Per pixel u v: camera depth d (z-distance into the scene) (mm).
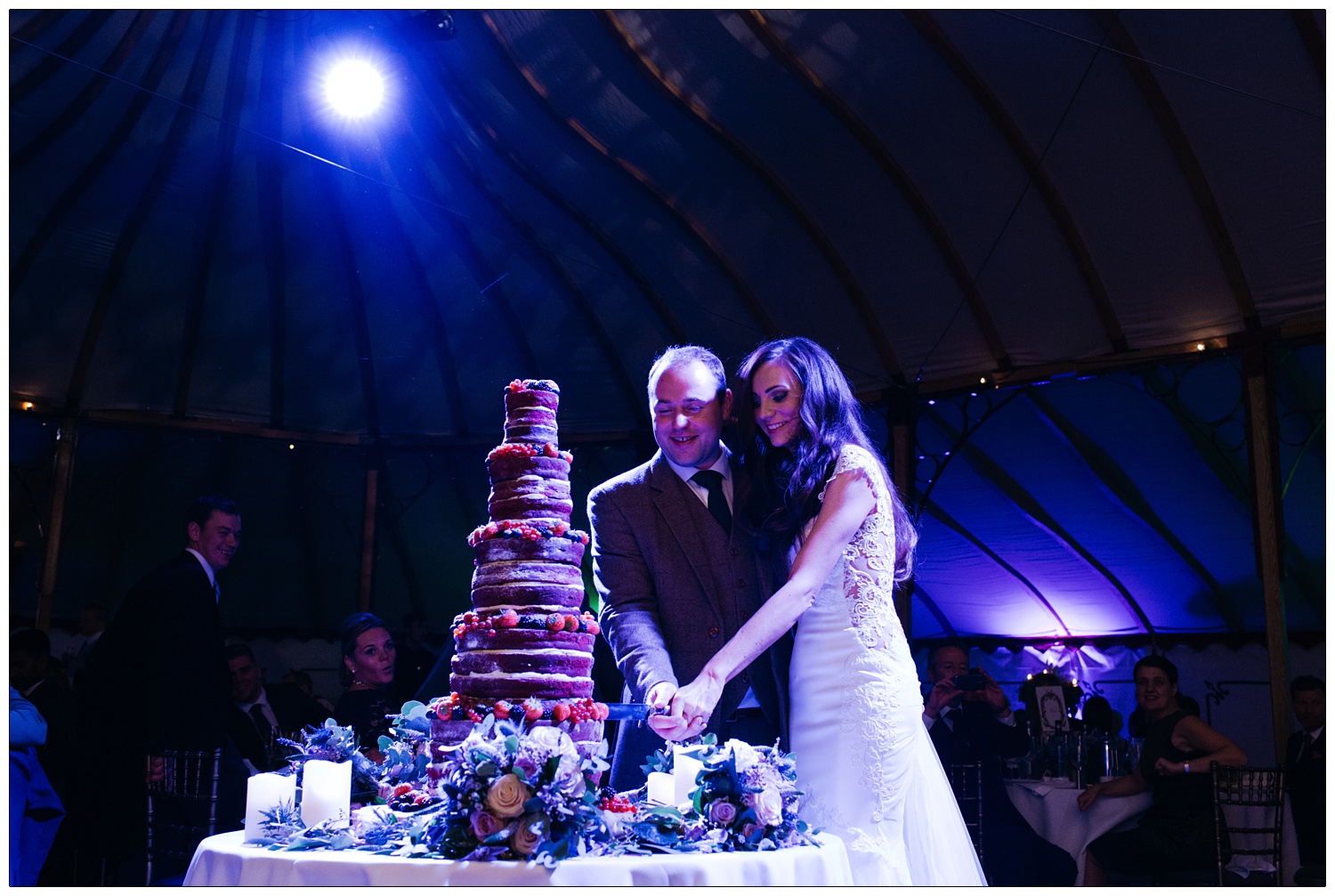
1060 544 10430
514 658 1981
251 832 1907
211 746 4516
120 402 10172
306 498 11438
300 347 10422
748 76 7383
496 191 8992
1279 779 4945
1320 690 5461
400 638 12422
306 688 9750
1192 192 7062
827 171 7934
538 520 2080
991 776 5102
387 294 10102
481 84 8102
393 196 9273
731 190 8344
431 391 10875
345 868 1660
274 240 9492
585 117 7992
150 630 4617
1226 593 10188
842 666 2438
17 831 3930
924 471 10203
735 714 2742
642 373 10312
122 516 10984
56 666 6535
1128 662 11016
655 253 9102
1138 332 7949
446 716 2006
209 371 10359
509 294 10000
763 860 1755
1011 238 7844
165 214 9047
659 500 2678
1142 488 9555
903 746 2412
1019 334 8398
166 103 8125
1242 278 7312
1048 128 7086
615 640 2619
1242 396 7617
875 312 8680
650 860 1681
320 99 8344
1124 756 5465
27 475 10148
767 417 2590
